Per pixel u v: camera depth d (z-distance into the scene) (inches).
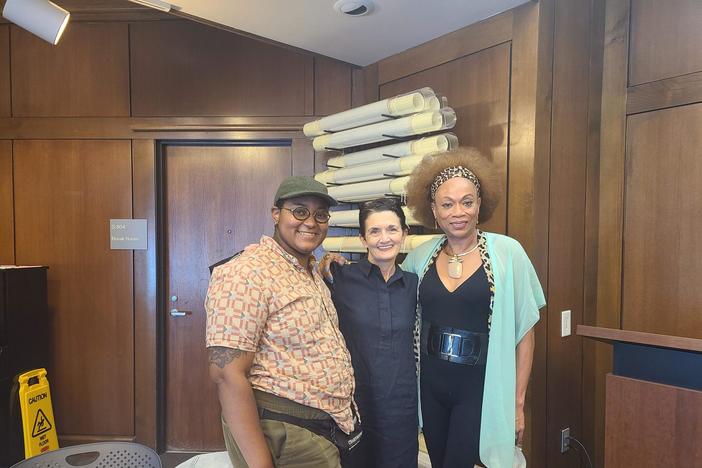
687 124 70.7
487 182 60.4
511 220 73.4
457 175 58.6
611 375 52.1
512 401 56.7
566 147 75.0
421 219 66.1
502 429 55.8
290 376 47.4
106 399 110.0
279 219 51.8
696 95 69.6
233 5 74.0
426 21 78.4
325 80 105.2
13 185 110.2
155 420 109.2
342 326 60.1
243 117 107.1
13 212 110.4
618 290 78.8
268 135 107.7
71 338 110.0
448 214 58.1
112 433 110.1
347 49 91.8
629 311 77.7
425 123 72.6
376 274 59.8
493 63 76.1
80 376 110.3
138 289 108.9
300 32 83.7
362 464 58.8
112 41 107.3
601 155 80.7
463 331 58.2
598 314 81.1
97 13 106.3
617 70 78.5
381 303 58.8
